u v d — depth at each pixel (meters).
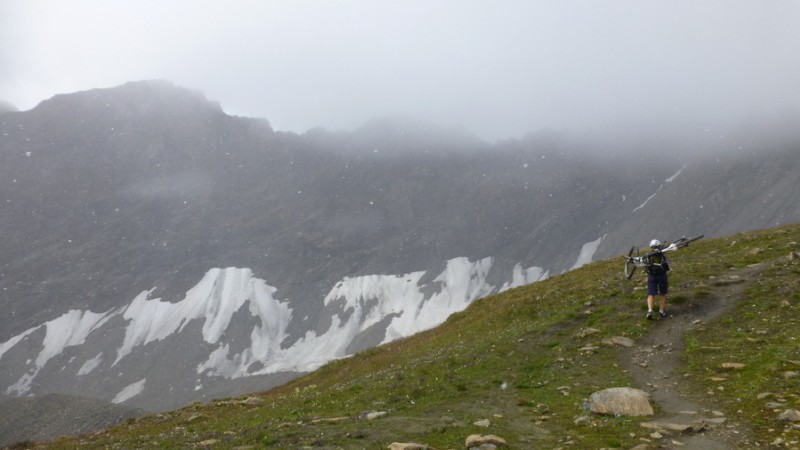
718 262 27.41
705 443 9.10
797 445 8.34
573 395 13.45
